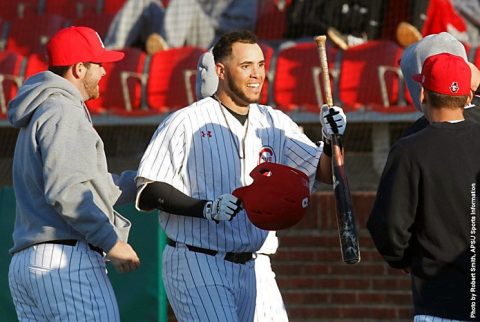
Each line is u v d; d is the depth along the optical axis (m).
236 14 37.19
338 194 16.81
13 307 26.56
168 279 17.77
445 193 14.92
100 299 16.78
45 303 16.67
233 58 17.62
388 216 14.98
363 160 32.47
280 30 36.53
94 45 17.56
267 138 18.09
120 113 34.16
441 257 14.96
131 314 25.45
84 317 16.59
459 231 14.91
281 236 27.53
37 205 16.75
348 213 16.66
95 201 16.61
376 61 32.44
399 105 31.92
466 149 15.02
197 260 17.36
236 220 17.50
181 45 36.47
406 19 33.56
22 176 16.97
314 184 18.66
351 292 27.16
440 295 15.00
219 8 37.75
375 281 27.08
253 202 16.77
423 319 15.14
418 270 15.20
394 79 32.00
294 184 16.89
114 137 34.78
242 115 17.97
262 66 17.83
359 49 32.88
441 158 14.97
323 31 34.84
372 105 32.03
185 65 34.28
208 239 17.39
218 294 17.23
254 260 17.92
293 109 32.84
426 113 15.93
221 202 16.66
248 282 17.77
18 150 17.11
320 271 27.34
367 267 27.12
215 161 17.50
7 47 40.16
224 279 17.36
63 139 16.33
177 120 17.58
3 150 35.31
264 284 18.05
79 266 16.67
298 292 27.38
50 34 39.84
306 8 35.06
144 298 25.42
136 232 25.56
